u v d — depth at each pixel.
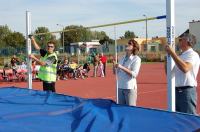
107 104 4.49
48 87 7.45
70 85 16.33
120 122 3.69
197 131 3.22
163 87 14.50
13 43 68.12
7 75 19.67
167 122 3.59
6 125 3.73
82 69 21.14
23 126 3.67
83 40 66.00
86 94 12.79
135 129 3.44
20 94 5.85
